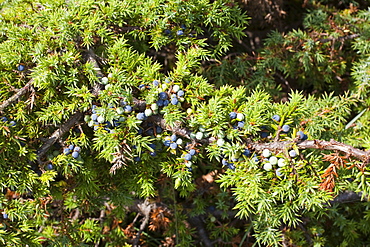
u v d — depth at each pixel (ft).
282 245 2.86
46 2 2.43
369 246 3.11
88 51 2.40
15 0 2.52
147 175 2.41
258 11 3.10
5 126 2.26
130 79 2.36
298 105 2.38
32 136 2.33
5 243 2.34
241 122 2.28
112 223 3.06
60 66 2.29
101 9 2.43
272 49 2.98
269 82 3.01
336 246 3.10
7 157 2.30
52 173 2.29
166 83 2.31
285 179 2.25
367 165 2.26
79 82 2.36
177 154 2.41
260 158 2.28
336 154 2.21
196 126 2.31
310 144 2.23
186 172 2.34
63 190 2.50
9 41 2.38
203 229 3.05
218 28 2.53
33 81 2.29
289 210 2.28
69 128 2.35
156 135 2.34
